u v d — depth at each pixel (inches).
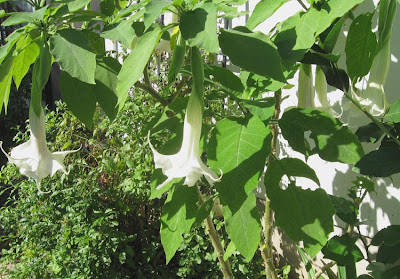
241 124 37.7
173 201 45.7
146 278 111.1
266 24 92.2
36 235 113.0
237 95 45.9
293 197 40.9
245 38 34.1
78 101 43.3
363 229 84.9
